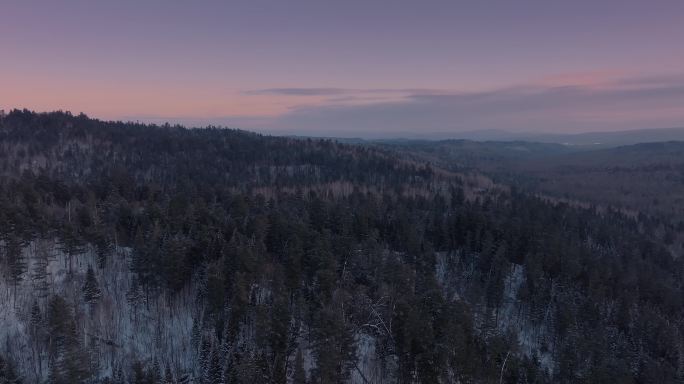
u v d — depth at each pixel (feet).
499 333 239.91
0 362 184.34
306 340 226.58
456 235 366.02
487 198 525.34
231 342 215.10
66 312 198.08
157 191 434.30
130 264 272.10
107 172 597.93
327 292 228.63
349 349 199.31
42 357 204.95
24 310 224.33
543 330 287.07
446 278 320.91
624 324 279.49
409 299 225.97
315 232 285.23
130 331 230.89
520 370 219.20
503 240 336.29
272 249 296.30
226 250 247.09
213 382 199.82
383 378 219.82
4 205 268.41
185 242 256.73
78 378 181.06
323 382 179.42
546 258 318.24
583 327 264.52
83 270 261.24
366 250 287.48
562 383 230.68
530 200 579.89
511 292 319.06
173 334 235.81
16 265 228.84
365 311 238.89
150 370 193.88
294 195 506.48
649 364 237.45
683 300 321.11
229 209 383.86
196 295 255.29
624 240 459.32
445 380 202.18
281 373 196.65
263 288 256.73
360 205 433.07
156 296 249.75
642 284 326.65
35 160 645.92
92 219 289.53
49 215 302.45
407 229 334.44
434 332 213.66
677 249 562.66
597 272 307.58
